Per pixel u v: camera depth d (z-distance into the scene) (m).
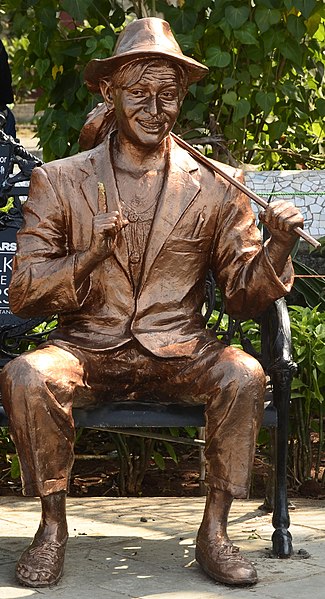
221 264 5.73
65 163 5.71
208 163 5.74
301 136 9.23
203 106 8.60
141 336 5.57
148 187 5.65
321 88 9.41
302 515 6.52
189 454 7.91
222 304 6.46
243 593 5.14
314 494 7.09
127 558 5.68
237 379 5.28
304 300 8.22
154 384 5.63
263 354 6.10
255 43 8.38
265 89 8.79
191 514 6.59
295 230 5.35
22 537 6.07
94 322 5.63
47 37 8.67
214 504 5.38
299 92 8.95
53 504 5.31
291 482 7.23
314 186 8.23
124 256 5.61
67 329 5.66
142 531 6.21
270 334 5.86
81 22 8.86
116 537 6.07
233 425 5.27
